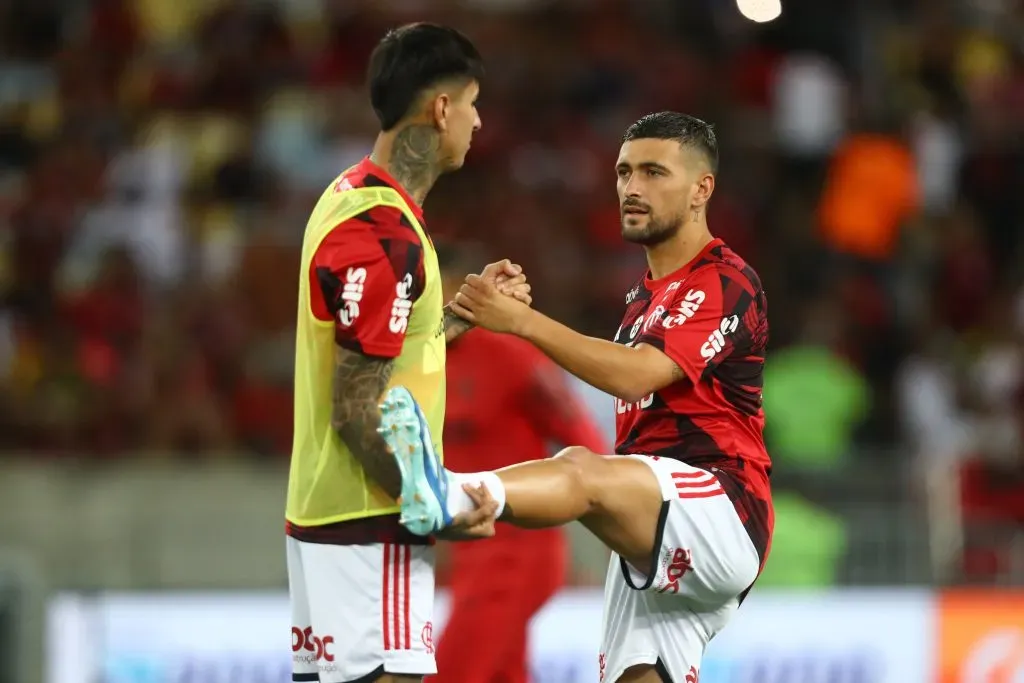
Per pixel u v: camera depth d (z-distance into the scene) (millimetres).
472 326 14641
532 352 20406
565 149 42469
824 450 32188
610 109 44406
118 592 27094
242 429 32500
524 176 40938
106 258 34000
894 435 35625
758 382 15453
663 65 45938
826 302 38375
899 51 47094
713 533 14719
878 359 38688
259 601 26516
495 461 20391
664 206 15172
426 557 13578
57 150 39375
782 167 43344
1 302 34438
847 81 45812
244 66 42156
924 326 39719
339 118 40688
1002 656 28312
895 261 41188
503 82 43812
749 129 44344
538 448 20562
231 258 35688
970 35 48625
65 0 45062
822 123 43938
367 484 13273
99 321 33188
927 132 43656
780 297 39000
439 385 13633
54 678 25406
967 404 35438
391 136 13531
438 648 20250
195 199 38062
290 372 33375
